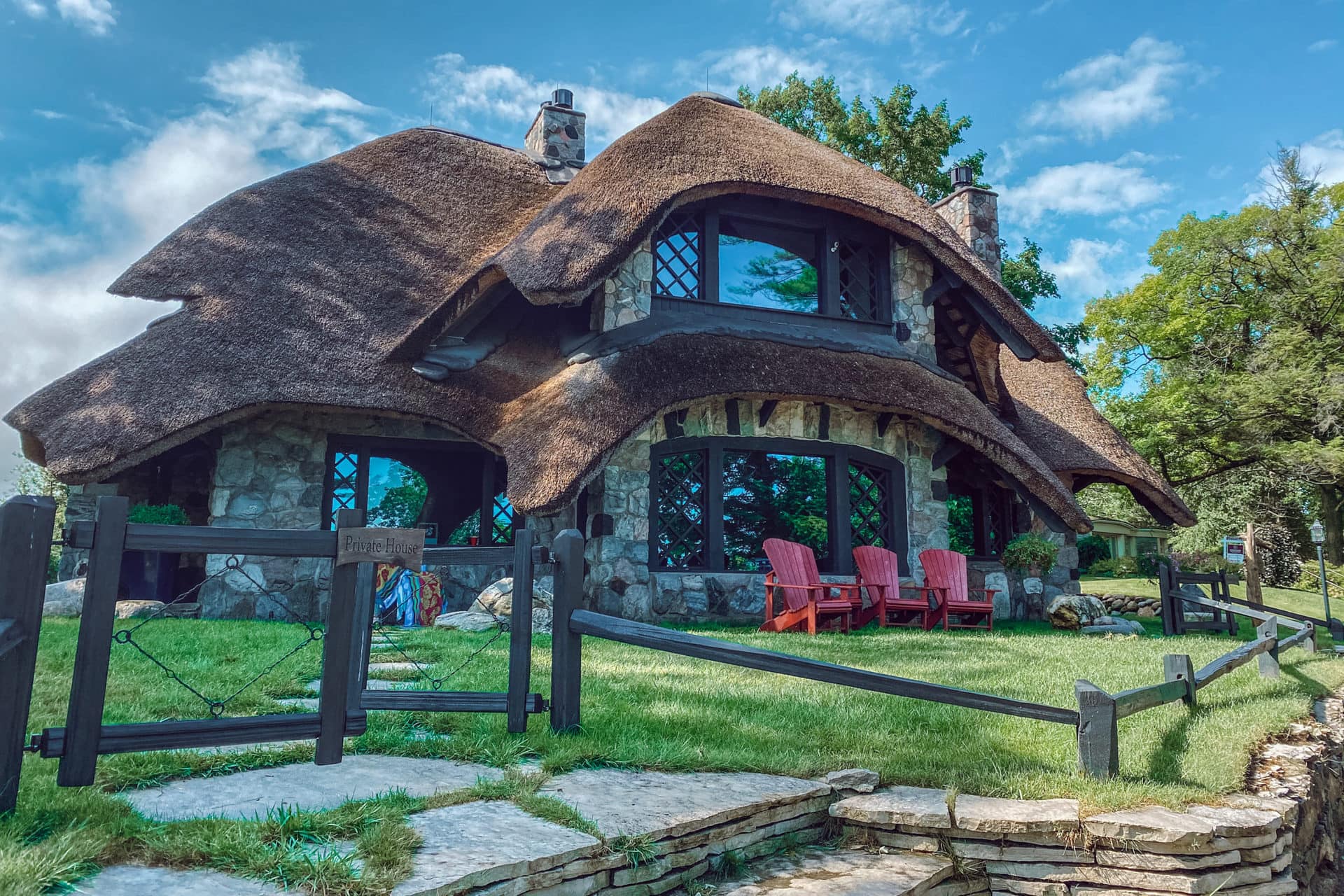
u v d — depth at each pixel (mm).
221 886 2230
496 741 3785
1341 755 5000
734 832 3123
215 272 12234
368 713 4363
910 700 5234
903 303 13398
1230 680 6613
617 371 10570
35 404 10750
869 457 12445
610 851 2721
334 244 13312
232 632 8078
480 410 11484
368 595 4180
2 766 2584
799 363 11500
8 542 2664
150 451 10000
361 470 11961
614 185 11383
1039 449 14523
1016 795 3486
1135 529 31656
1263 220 25562
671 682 5652
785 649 7816
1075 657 7824
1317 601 21203
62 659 5844
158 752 3326
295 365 10984
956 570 11711
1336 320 25250
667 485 11375
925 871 3121
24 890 2053
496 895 2414
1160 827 3088
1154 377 28219
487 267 11180
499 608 9398
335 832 2613
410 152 15461
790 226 13133
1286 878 3266
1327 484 23828
